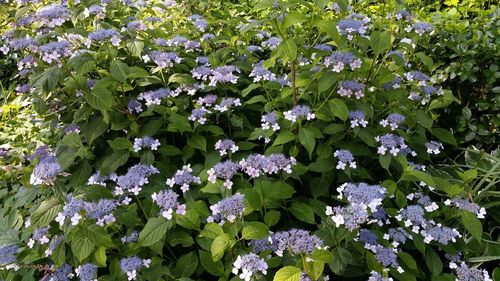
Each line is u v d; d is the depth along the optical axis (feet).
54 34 2.48
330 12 3.27
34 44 2.44
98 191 2.06
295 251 1.67
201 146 2.52
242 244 1.93
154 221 1.88
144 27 2.87
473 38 3.19
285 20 2.11
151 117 2.68
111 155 2.42
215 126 2.63
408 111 2.62
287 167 2.04
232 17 3.88
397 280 2.09
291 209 2.15
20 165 3.19
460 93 3.40
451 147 3.32
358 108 2.48
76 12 2.79
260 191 2.02
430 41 3.34
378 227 2.12
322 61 2.72
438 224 2.08
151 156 2.39
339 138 2.41
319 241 1.71
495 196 2.50
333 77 2.28
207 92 2.98
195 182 2.23
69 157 2.40
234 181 2.28
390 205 2.23
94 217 1.90
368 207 1.86
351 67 2.36
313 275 1.61
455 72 3.24
